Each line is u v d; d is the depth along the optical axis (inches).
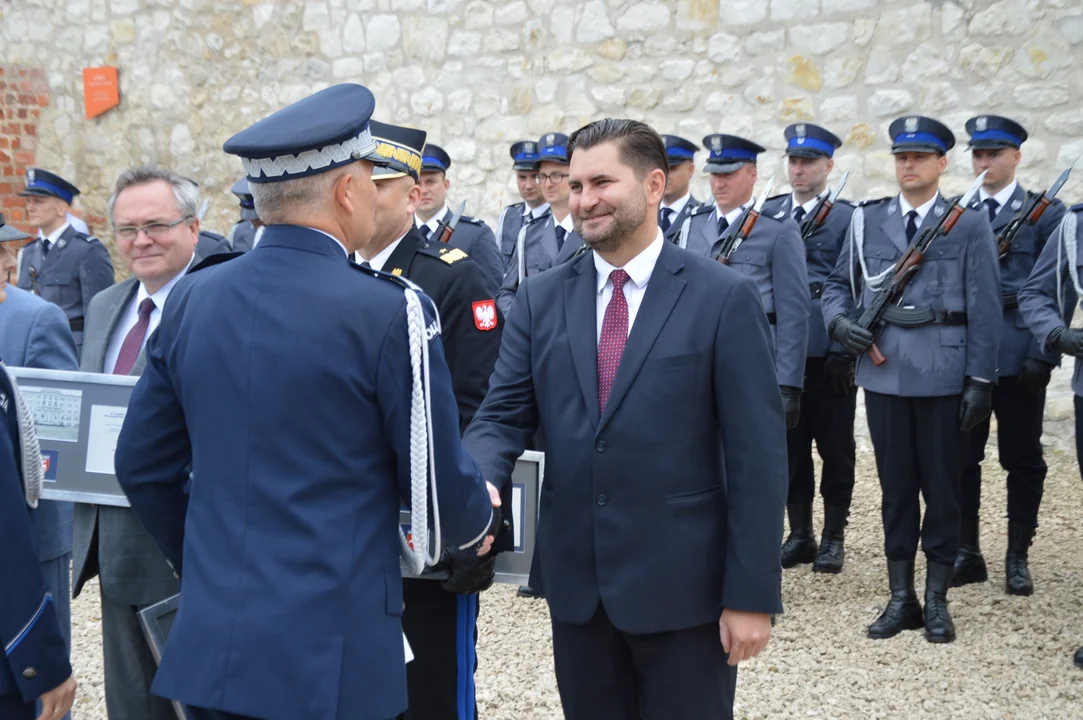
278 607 71.8
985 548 212.2
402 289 78.6
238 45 386.9
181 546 90.3
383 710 74.2
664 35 309.4
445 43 346.6
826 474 205.8
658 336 93.7
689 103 307.0
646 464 93.0
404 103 356.2
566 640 99.6
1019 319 188.2
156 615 103.8
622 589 93.4
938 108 273.3
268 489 74.1
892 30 277.1
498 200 342.3
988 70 266.8
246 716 73.0
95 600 199.5
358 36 362.6
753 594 90.7
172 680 73.6
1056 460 259.0
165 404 84.1
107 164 420.5
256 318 76.3
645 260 96.5
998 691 150.9
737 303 93.2
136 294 124.3
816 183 221.5
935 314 168.9
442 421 79.0
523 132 335.6
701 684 95.1
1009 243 191.9
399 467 78.4
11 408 94.6
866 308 177.0
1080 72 257.6
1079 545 210.2
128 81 411.8
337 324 75.4
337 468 75.0
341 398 75.0
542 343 99.5
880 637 170.9
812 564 208.7
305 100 80.0
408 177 114.5
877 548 217.3
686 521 93.4
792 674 158.6
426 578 106.0
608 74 319.3
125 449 85.4
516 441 101.1
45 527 120.8
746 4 295.9
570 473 96.3
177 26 398.6
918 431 171.2
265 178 78.7
